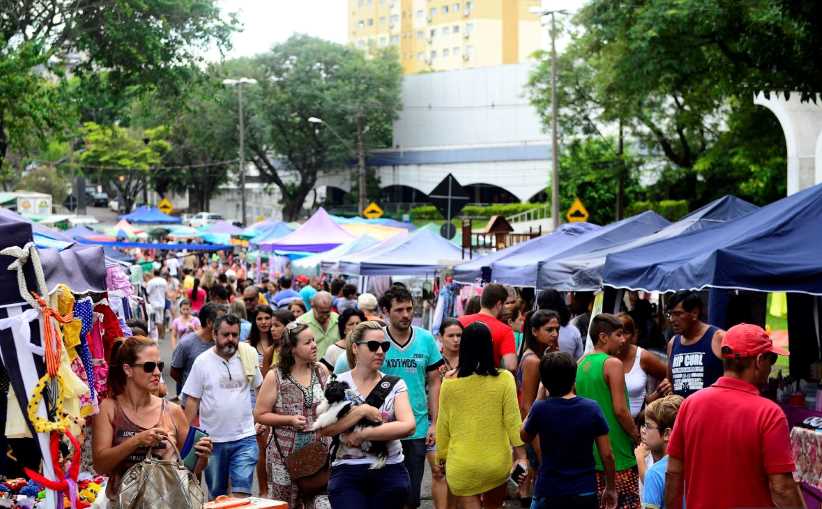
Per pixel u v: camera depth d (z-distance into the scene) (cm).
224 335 873
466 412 727
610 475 696
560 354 690
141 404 621
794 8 1488
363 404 679
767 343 543
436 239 2258
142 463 600
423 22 13100
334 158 7869
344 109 7569
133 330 1038
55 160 7750
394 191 8269
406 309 828
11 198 4478
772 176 3177
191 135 8025
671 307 848
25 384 629
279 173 9112
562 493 677
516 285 1697
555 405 684
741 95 2459
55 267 749
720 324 981
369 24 13712
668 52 2534
